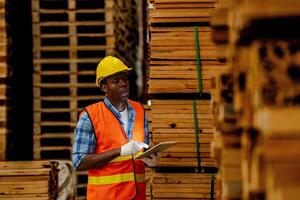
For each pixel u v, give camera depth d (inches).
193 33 164.7
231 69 75.3
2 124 221.1
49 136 243.8
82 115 155.4
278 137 54.4
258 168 60.2
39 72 243.0
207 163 166.6
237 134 76.9
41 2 246.4
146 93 229.1
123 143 154.7
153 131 167.3
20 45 248.8
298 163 53.6
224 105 78.0
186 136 166.7
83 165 151.6
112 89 157.2
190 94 168.6
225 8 78.0
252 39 61.9
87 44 249.8
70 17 243.3
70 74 243.0
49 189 210.5
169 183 168.4
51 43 247.6
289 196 51.6
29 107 265.4
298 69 58.5
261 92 57.3
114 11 247.9
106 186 154.9
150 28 166.7
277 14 55.7
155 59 165.6
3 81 221.6
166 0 165.3
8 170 210.8
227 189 75.8
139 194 158.9
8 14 224.8
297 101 57.0
